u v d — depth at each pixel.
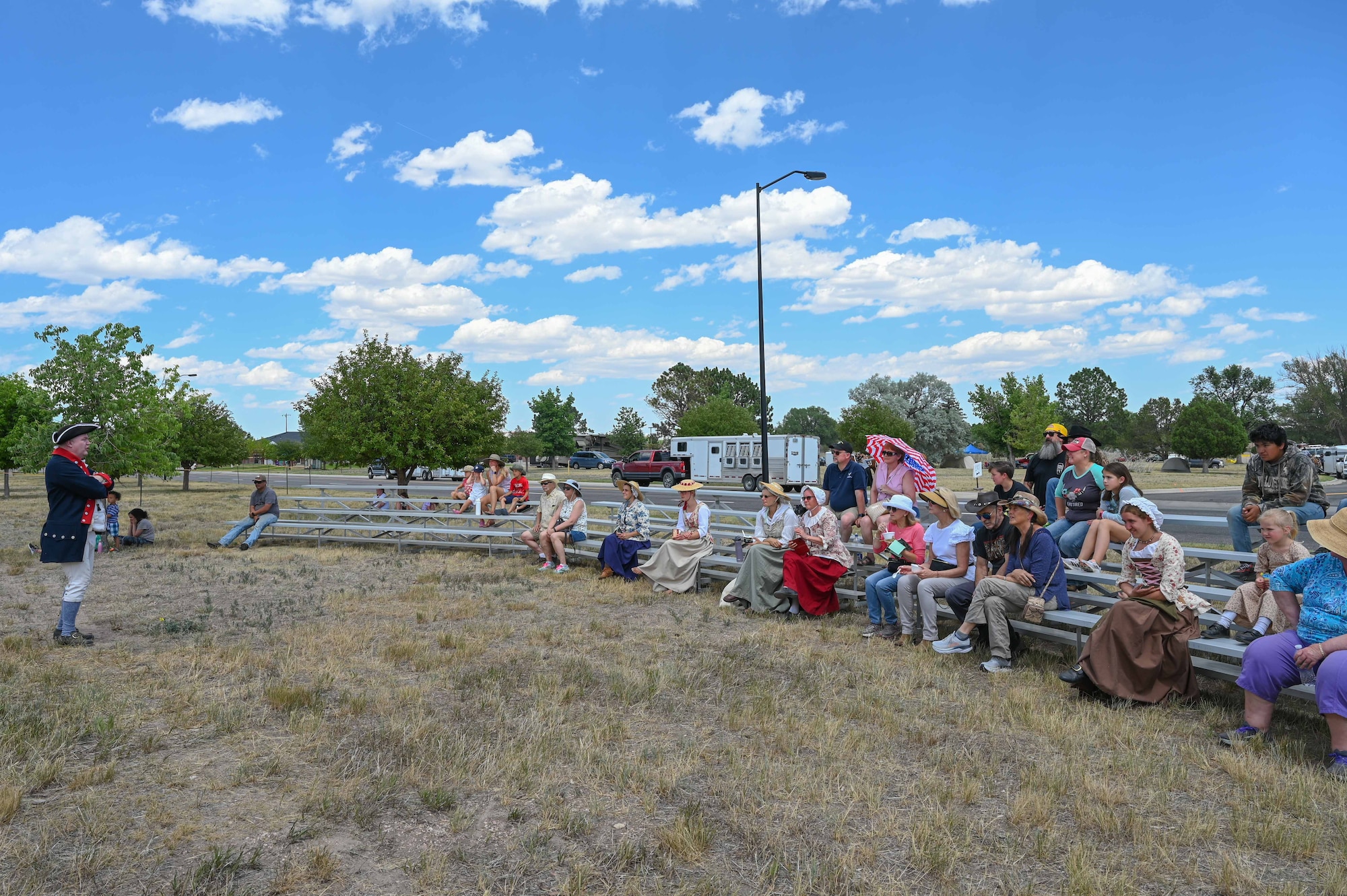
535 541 11.05
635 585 9.57
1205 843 3.37
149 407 22.80
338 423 25.53
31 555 12.11
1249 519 6.80
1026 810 3.57
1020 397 53.31
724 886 2.99
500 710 4.91
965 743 4.46
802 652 6.45
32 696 5.14
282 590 9.27
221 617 7.76
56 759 4.07
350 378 25.92
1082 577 6.39
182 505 24.53
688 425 63.41
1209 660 5.35
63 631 6.64
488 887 2.98
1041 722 4.73
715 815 3.60
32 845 3.24
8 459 25.59
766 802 3.72
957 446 78.62
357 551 12.80
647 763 4.12
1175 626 5.11
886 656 6.38
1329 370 54.50
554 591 9.19
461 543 12.98
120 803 3.65
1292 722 4.81
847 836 3.39
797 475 32.00
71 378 21.34
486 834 3.40
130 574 10.46
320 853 3.16
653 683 5.46
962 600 6.51
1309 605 4.38
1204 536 13.71
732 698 5.23
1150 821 3.56
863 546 8.03
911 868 3.15
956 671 5.90
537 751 4.21
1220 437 67.19
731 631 7.28
